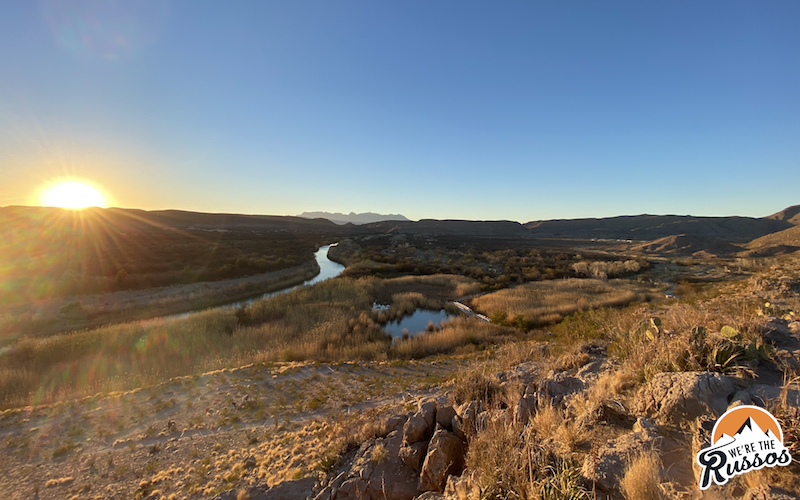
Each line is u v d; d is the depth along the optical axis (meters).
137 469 7.60
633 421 3.38
